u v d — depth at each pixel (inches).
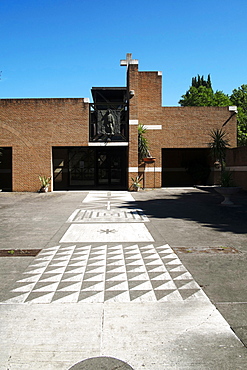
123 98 1235.9
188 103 2242.9
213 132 1034.1
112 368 132.6
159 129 1031.6
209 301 193.9
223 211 554.6
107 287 217.0
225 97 2164.1
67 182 1115.3
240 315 176.1
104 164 1123.3
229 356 140.1
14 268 257.4
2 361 137.6
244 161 865.5
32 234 381.7
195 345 148.6
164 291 209.6
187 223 446.9
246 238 355.6
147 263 268.7
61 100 970.7
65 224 444.5
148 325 166.4
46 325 166.6
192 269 252.5
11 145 980.6
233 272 244.8
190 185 1218.6
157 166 1035.9
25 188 983.0
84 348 146.6
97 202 707.4
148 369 132.0
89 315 177.2
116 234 379.2
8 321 170.6
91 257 287.1
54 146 985.5
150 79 1030.4
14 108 975.0
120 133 976.3
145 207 617.0
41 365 135.0
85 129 971.3
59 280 230.5
